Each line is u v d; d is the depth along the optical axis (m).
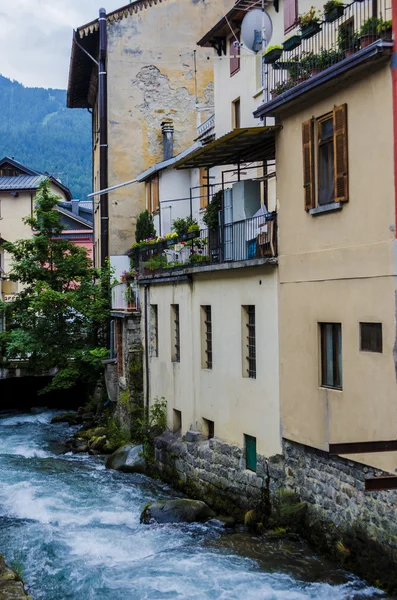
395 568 12.91
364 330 13.76
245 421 17.95
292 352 15.97
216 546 15.84
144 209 35.12
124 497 20.14
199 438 20.19
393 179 12.74
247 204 18.78
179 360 22.06
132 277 27.77
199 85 35.62
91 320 33.25
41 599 13.68
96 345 33.34
